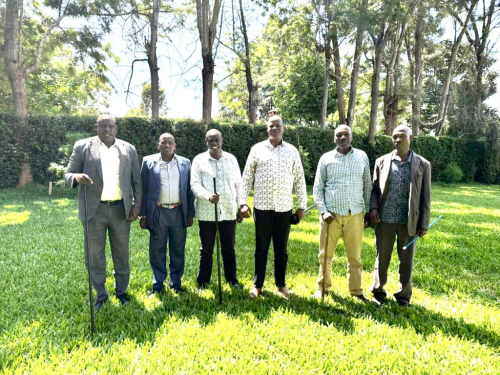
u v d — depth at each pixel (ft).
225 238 12.78
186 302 11.43
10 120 35.83
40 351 8.52
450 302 12.23
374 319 10.80
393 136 11.53
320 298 12.10
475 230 23.85
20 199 30.19
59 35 48.67
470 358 8.72
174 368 8.02
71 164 10.66
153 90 47.06
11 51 37.96
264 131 48.16
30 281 12.60
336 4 50.75
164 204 12.03
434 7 59.62
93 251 10.87
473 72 76.48
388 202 11.65
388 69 65.51
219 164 12.38
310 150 52.95
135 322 9.98
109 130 10.68
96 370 7.92
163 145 11.87
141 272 14.06
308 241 19.63
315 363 8.38
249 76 63.57
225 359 8.38
